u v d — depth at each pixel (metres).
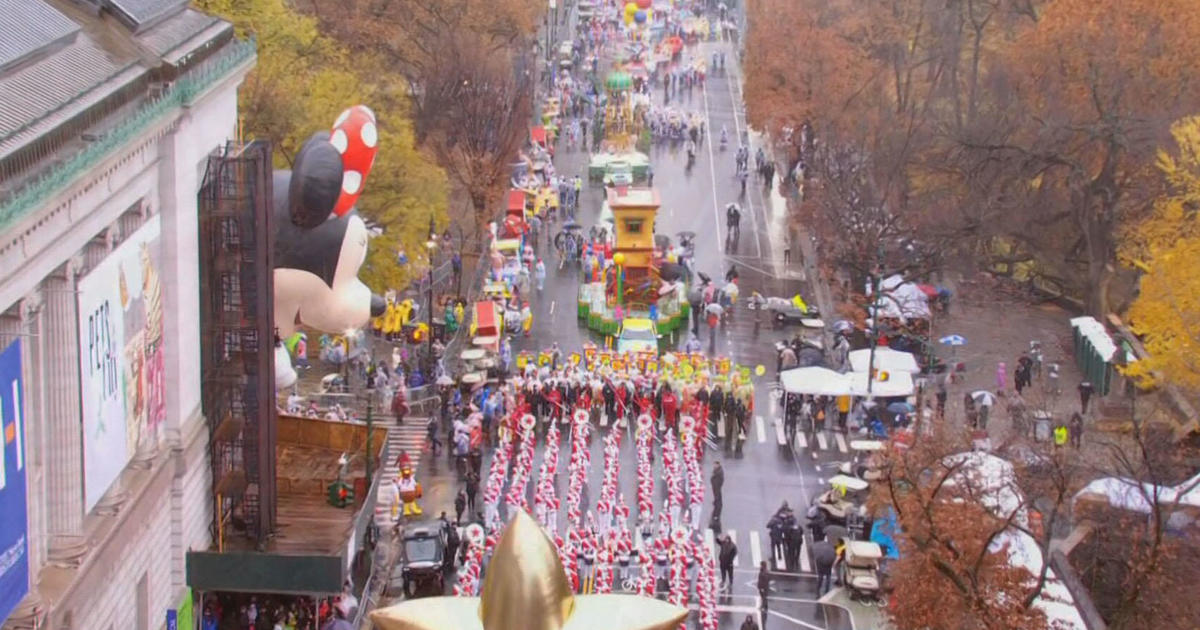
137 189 108.81
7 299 87.38
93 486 101.00
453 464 159.50
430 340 177.25
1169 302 160.00
